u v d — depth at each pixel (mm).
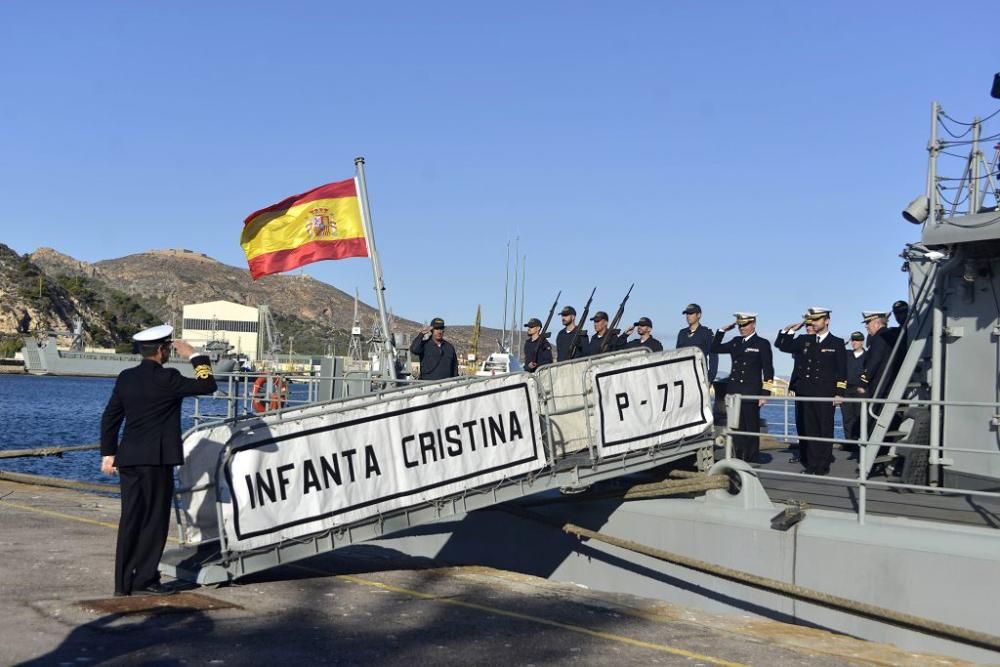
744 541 8906
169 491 7309
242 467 7660
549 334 12992
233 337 155500
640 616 7355
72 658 5328
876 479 10992
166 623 6273
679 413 10188
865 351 13914
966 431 10016
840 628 8133
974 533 7613
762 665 5988
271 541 7750
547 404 9625
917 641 7633
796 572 8477
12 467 26969
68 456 30438
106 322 177000
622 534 10039
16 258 180625
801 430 13023
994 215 9266
